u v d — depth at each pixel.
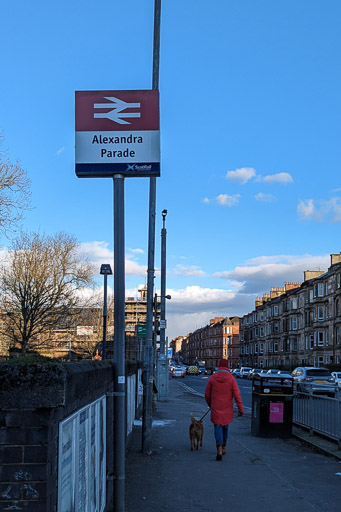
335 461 9.10
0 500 3.25
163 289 26.42
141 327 30.41
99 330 56.91
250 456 9.58
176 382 53.62
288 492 7.09
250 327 106.69
